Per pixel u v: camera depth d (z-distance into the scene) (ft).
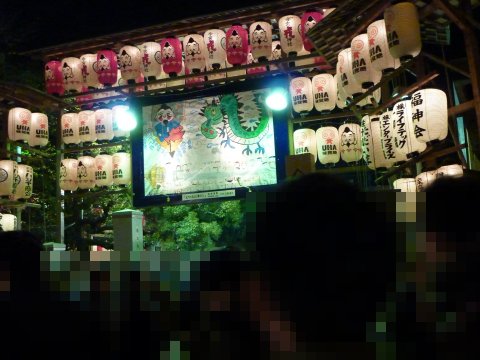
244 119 38.04
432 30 27.99
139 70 38.88
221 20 36.86
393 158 26.94
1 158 40.68
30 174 40.86
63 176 41.63
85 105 43.42
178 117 39.58
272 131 37.40
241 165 37.76
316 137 37.29
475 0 24.91
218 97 38.86
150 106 40.27
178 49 37.68
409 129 25.58
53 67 40.81
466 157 30.83
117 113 40.81
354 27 28.78
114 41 39.40
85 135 41.45
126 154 40.70
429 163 26.30
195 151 38.88
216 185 38.06
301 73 38.96
